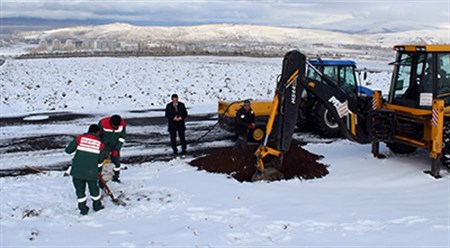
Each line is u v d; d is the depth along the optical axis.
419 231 6.21
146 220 6.90
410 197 7.95
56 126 15.07
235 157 9.86
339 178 9.13
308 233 6.30
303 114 13.87
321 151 11.56
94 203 7.28
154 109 19.06
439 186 8.47
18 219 7.00
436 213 7.01
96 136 7.18
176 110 11.10
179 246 5.88
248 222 6.73
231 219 6.88
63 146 12.34
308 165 9.62
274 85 24.53
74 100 20.05
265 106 12.58
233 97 22.06
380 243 5.84
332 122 13.43
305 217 6.92
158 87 22.58
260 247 5.82
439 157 9.10
